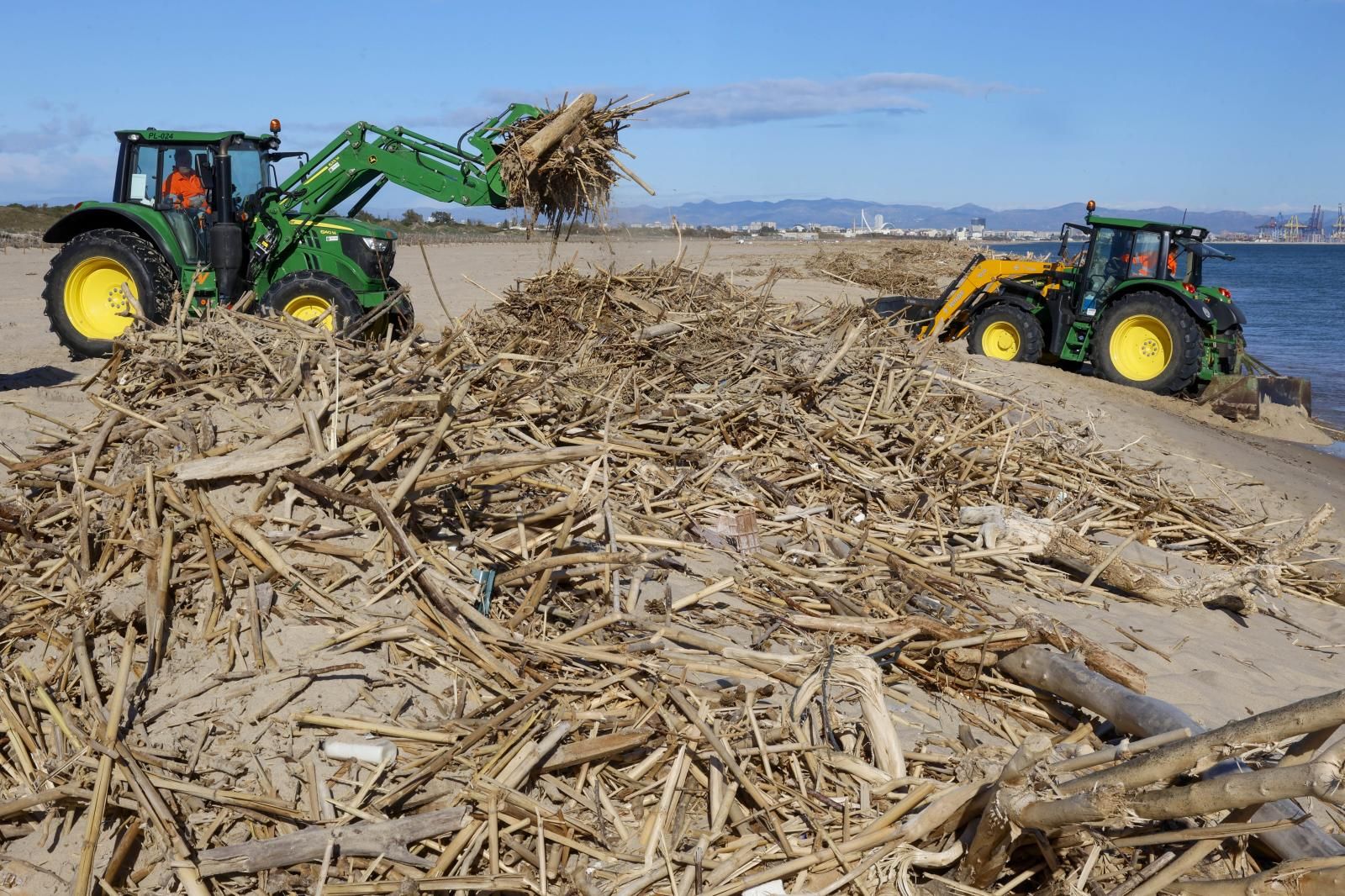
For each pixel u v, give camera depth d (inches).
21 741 133.9
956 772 138.3
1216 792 102.4
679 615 181.2
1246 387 502.3
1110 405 456.1
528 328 328.2
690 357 307.1
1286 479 383.6
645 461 243.0
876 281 949.2
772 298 432.1
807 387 295.7
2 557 167.6
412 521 174.7
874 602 191.9
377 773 129.3
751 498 237.8
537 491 199.9
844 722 149.9
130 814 125.5
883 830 127.1
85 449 194.4
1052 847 127.0
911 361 348.8
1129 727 152.8
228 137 411.2
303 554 163.3
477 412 215.0
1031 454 308.0
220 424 192.9
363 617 155.8
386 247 429.7
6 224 1566.2
